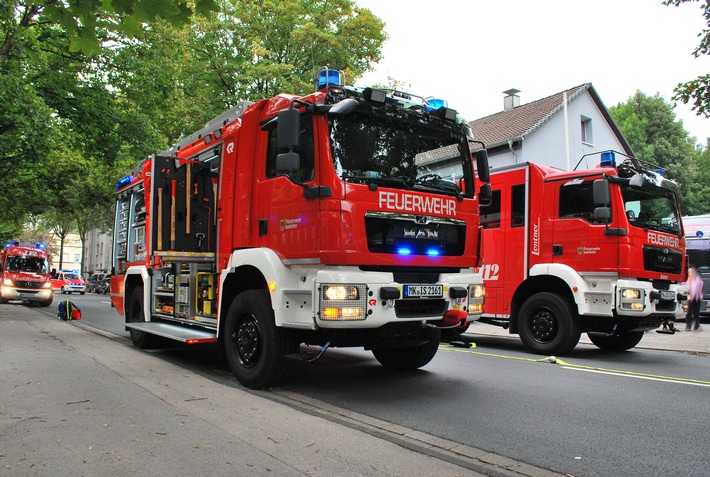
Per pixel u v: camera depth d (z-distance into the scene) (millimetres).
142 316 9430
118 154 20688
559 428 4750
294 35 23609
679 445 4324
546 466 3830
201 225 7992
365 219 5426
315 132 5551
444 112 6469
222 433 4203
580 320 9172
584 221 9078
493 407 5445
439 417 5051
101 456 3621
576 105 26547
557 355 9266
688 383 6746
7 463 3471
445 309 6020
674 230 9898
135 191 10188
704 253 17734
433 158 6312
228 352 6492
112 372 6578
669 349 10430
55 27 16766
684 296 9836
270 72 22359
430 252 5922
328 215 5328
